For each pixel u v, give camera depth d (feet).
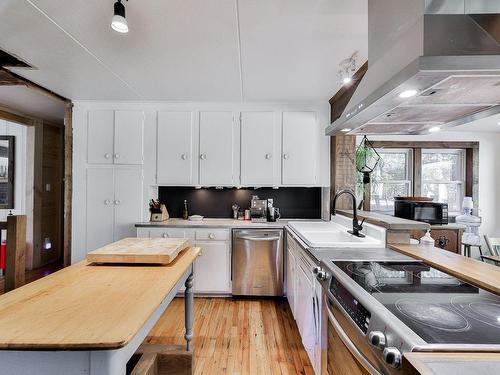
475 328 2.82
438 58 3.13
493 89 3.77
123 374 2.72
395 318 2.97
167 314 9.21
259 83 9.04
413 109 4.73
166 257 4.83
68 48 6.81
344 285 4.10
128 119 10.96
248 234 10.27
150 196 11.23
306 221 10.96
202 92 9.92
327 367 4.98
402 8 4.04
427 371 2.15
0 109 12.07
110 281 4.06
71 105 10.92
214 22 5.66
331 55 7.06
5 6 5.18
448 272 4.66
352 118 5.34
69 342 2.49
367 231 7.59
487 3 3.52
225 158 11.00
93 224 10.96
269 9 5.24
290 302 9.26
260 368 6.55
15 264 5.60
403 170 14.88
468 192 14.80
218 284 10.40
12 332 2.65
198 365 6.63
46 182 14.74
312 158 10.92
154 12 5.34
